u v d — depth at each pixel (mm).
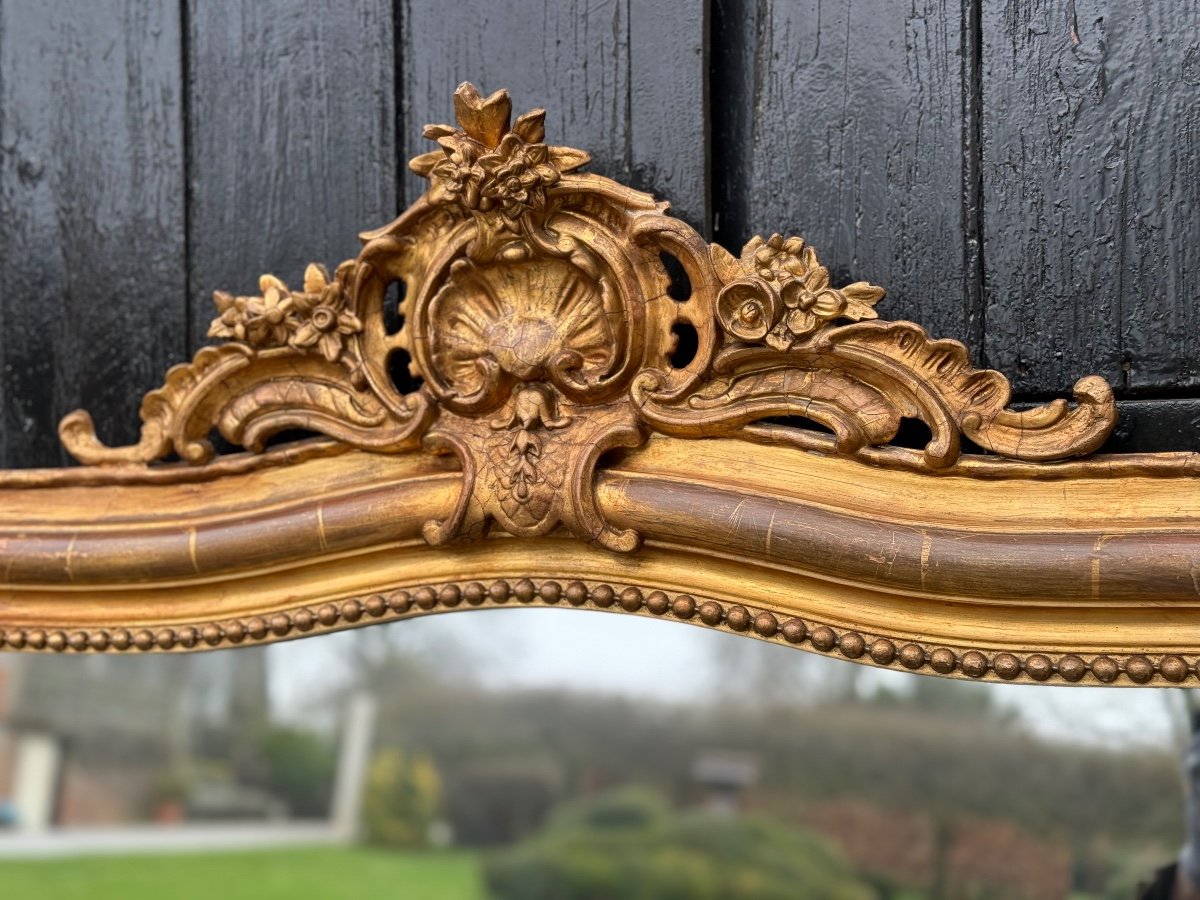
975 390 642
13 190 837
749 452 679
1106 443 666
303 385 741
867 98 709
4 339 833
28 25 840
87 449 782
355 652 4609
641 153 737
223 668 4449
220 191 807
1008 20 688
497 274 699
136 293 816
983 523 637
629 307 669
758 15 731
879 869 3525
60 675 4164
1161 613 613
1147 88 666
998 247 686
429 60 776
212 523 742
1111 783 2430
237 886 4008
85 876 3930
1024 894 2859
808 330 650
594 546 701
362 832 4551
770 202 723
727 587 682
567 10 753
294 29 799
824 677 3859
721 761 4098
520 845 4422
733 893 3973
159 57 819
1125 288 667
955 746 3334
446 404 699
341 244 789
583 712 4449
